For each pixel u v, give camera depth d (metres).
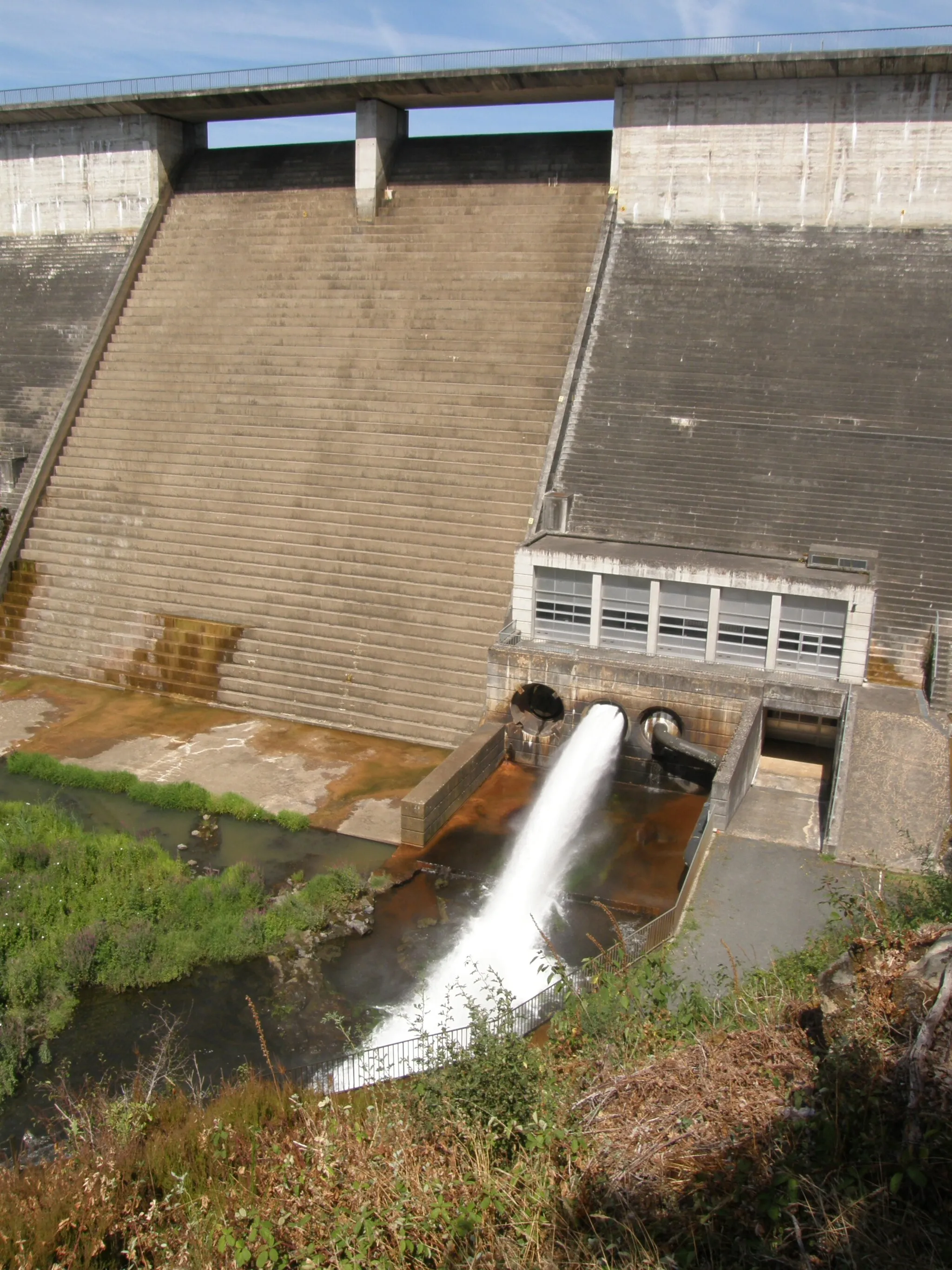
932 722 20.08
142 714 26.31
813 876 16.83
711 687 21.75
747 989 11.31
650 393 28.62
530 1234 7.22
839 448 26.20
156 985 15.78
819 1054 8.09
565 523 26.02
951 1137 6.67
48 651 29.05
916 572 23.62
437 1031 14.36
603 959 14.43
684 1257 6.68
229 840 20.20
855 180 31.12
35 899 17.31
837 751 20.42
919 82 30.02
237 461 30.41
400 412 30.05
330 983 15.83
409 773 23.12
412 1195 7.80
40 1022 14.77
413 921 17.52
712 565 22.39
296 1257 7.58
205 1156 9.98
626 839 20.30
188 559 29.02
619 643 23.42
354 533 27.92
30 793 22.09
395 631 26.09
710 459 26.72
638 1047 9.75
